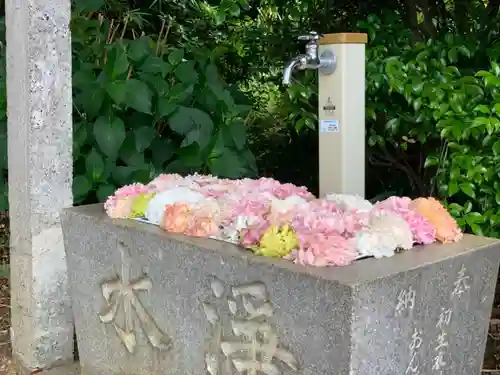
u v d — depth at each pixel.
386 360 1.59
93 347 2.46
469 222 2.49
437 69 2.75
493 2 3.18
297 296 1.59
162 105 3.01
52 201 2.57
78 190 2.85
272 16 3.92
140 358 2.21
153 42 3.57
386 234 1.73
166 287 2.02
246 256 1.73
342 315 1.49
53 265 2.60
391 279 1.55
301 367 1.61
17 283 2.69
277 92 4.08
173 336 2.03
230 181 2.51
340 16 3.64
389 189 3.36
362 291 1.48
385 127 2.85
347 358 1.50
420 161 3.05
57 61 2.53
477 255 1.82
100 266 2.32
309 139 3.66
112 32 3.68
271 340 1.69
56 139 2.56
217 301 1.84
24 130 2.53
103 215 2.36
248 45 4.03
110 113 2.94
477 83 2.55
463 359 1.87
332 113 2.34
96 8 3.28
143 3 4.34
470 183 2.47
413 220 1.88
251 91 4.18
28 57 2.47
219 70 4.08
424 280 1.65
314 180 3.67
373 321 1.53
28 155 2.52
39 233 2.56
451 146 2.51
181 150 3.15
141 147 3.01
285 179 3.79
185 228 2.02
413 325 1.65
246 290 1.73
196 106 3.27
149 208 2.22
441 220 1.91
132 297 2.18
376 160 3.20
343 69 2.30
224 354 1.84
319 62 2.33
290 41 3.74
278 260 1.68
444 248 1.82
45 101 2.51
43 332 2.61
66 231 2.49
